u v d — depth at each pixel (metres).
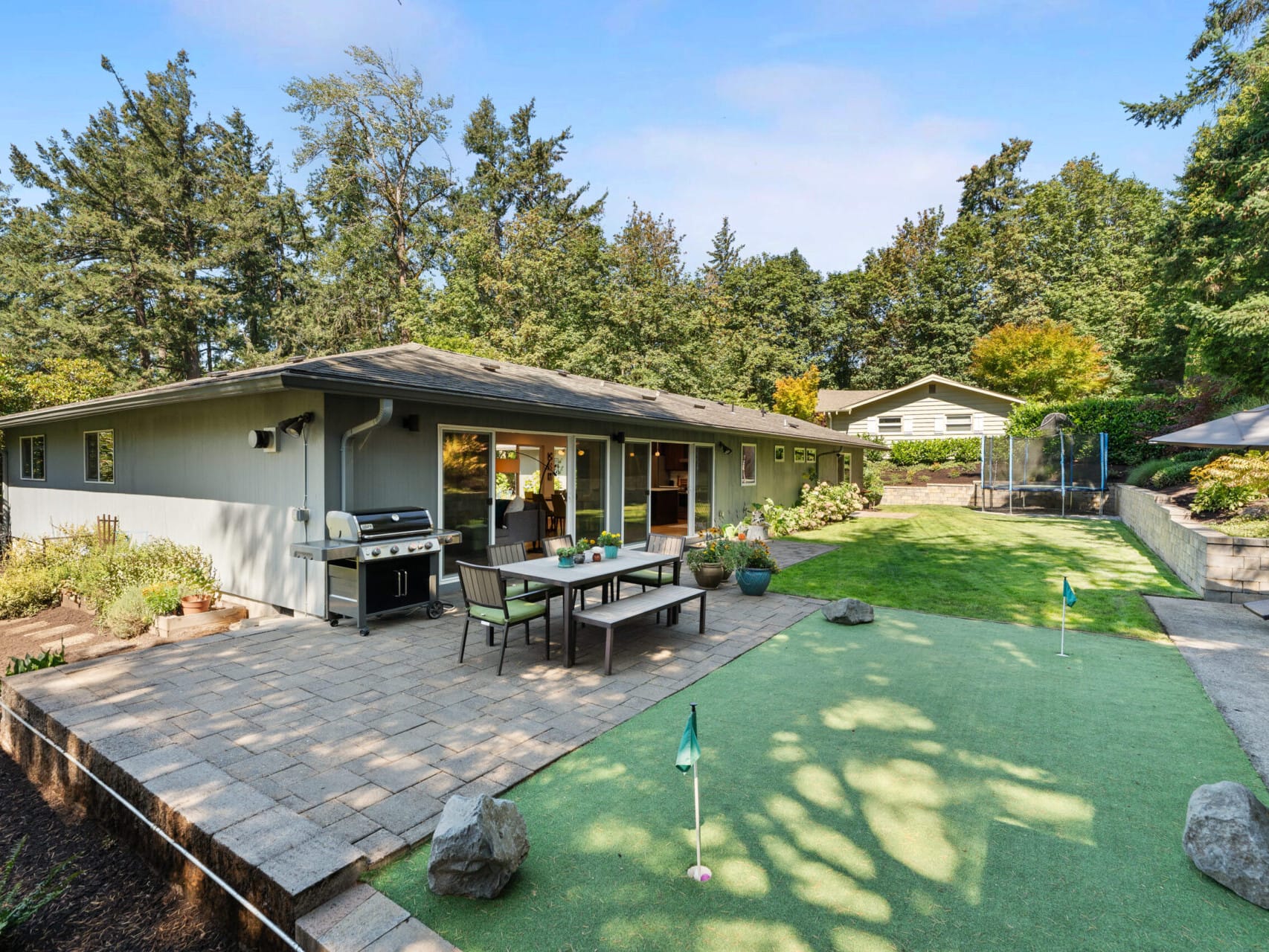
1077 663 5.14
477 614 5.04
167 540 8.01
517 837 2.54
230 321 27.73
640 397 12.69
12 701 4.38
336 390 5.46
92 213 23.27
